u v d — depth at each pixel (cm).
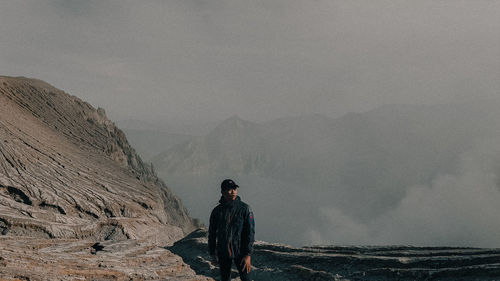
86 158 2739
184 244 1441
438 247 1068
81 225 1545
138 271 704
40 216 1453
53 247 798
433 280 771
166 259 916
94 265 672
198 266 1120
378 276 834
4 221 1259
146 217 2103
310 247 1162
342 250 1112
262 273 957
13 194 1600
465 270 766
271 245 1186
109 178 2442
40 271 533
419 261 874
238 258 438
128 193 2288
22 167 1856
